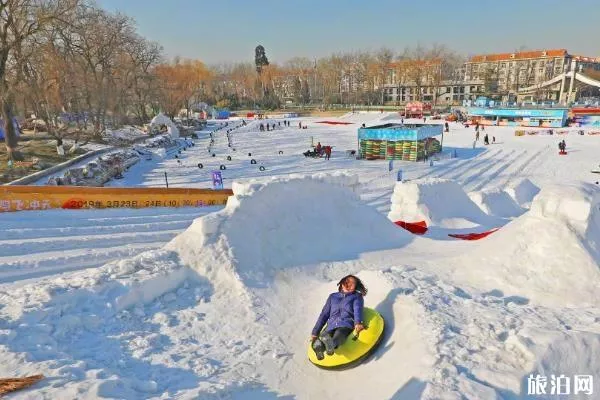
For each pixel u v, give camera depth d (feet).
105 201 54.60
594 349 15.17
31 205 50.57
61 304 20.24
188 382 16.39
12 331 17.70
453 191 51.52
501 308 18.57
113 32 158.92
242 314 21.47
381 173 101.35
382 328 18.63
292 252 27.32
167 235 45.39
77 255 37.22
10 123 92.94
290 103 450.71
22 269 34.04
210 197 61.87
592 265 20.20
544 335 15.34
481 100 253.85
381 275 22.58
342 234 30.83
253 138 192.03
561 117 208.74
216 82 456.04
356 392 15.90
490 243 25.25
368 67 390.42
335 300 18.99
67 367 15.96
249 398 15.99
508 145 152.46
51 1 98.17
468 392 13.00
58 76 115.75
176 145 165.27
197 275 23.98
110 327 19.76
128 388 15.23
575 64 338.95
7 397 13.83
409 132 120.57
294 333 20.56
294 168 109.29
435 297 19.72
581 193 22.63
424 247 32.22
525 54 416.05
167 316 21.02
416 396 13.39
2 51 90.89
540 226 22.65
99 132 140.26
